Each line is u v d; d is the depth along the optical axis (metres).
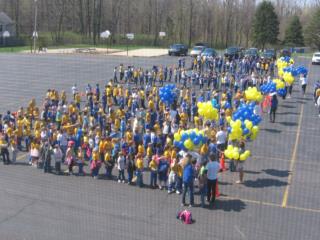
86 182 18.25
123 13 102.06
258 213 15.59
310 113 31.09
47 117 26.28
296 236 13.98
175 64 53.34
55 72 46.44
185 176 15.74
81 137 21.11
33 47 74.69
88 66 51.22
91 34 97.94
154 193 17.23
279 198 16.98
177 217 14.98
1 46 76.38
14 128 22.70
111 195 16.88
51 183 17.98
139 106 29.19
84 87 38.41
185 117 24.86
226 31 99.06
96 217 14.90
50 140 20.06
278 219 15.16
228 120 21.23
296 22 89.06
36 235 13.53
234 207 16.03
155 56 63.62
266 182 18.58
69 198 16.44
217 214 15.42
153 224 14.50
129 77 41.03
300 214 15.65
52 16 99.31
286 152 22.73
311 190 17.91
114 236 13.59
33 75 44.34
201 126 24.11
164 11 100.50
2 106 30.77
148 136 20.83
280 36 104.00
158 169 17.50
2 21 87.12
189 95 30.86
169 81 41.91
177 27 97.19
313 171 20.14
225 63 46.38
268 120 28.91
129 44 87.75
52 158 20.94
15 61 54.84
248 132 18.48
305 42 87.12
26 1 101.25
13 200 16.09
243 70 46.22
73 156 19.50
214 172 16.02
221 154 19.67
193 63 46.41
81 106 31.27
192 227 14.36
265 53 58.00
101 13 97.62
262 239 13.71
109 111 27.02
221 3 100.00
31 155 19.95
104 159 18.91
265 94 30.59
